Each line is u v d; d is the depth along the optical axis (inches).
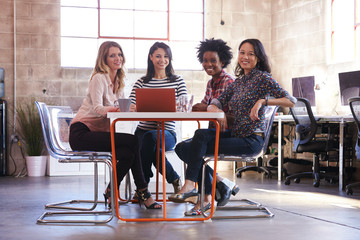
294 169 290.4
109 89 142.7
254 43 136.8
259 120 131.4
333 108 278.1
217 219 132.3
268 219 133.6
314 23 294.8
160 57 158.9
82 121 136.9
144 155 158.1
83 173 283.6
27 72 299.4
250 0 328.2
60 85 303.7
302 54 303.0
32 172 281.9
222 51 152.1
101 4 311.9
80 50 309.7
